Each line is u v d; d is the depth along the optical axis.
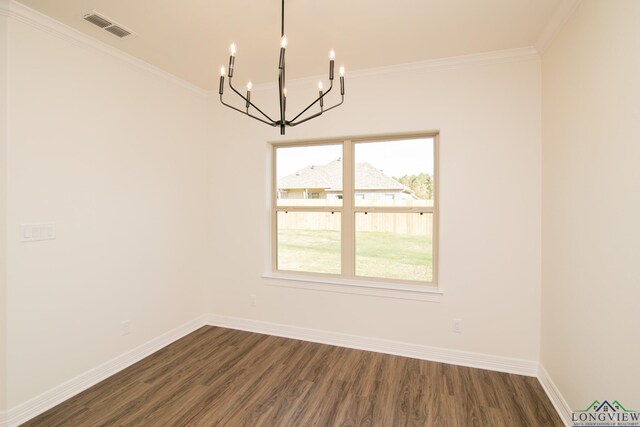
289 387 2.46
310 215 3.48
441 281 2.86
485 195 2.73
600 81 1.65
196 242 3.60
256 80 3.35
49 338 2.22
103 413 2.15
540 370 2.55
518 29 2.32
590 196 1.76
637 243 1.35
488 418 2.10
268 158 3.53
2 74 1.97
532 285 2.63
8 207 2.00
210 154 3.70
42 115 2.17
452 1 2.00
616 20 1.50
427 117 2.89
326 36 2.44
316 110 3.25
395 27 2.31
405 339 2.99
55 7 2.06
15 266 2.04
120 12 2.13
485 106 2.73
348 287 3.17
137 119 2.88
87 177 2.47
